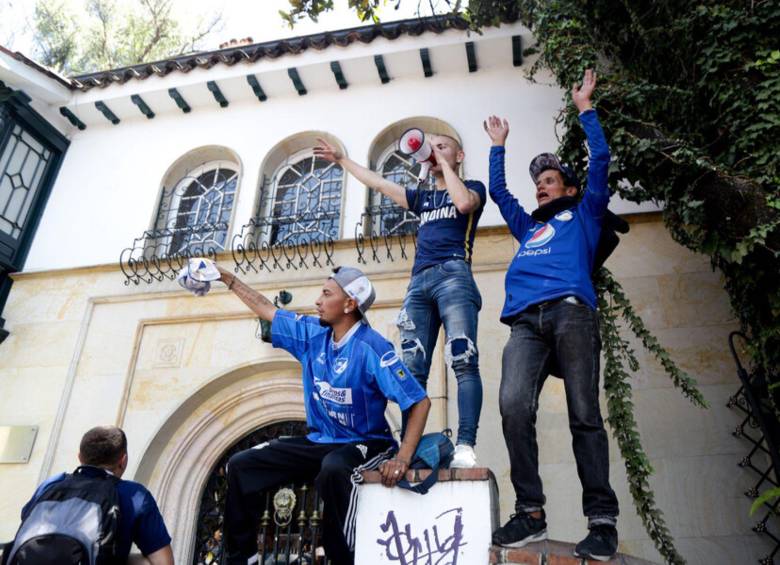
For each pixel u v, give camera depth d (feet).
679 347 19.31
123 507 9.48
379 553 8.88
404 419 10.12
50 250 26.68
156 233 26.32
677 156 14.20
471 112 25.41
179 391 22.30
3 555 9.02
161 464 21.80
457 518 8.87
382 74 26.86
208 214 26.99
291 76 27.25
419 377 11.29
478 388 10.77
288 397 22.06
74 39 47.26
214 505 22.00
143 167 28.09
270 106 28.17
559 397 19.24
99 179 28.25
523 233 11.83
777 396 14.43
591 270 10.55
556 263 10.33
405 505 9.09
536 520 8.96
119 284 24.93
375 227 24.27
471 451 9.96
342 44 26.45
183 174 28.22
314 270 23.27
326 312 10.39
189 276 11.46
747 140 13.98
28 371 23.67
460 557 8.64
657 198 15.55
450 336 10.99
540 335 10.07
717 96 14.80
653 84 16.39
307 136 26.94
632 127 15.43
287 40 27.20
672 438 18.01
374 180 13.43
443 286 11.60
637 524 17.11
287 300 22.65
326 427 10.23
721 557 16.38
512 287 10.72
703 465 17.52
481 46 25.58
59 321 24.57
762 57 14.51
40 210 27.68
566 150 16.55
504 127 13.34
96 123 29.84
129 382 22.77
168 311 23.85
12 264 25.96
